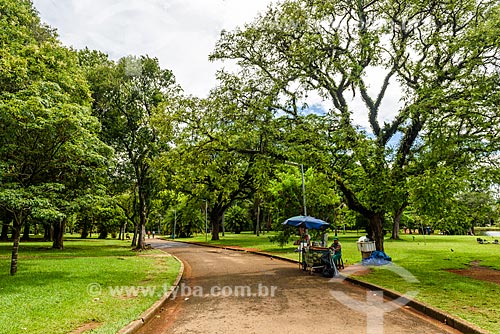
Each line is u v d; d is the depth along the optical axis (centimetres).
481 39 1274
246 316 740
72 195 1368
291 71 1537
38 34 2262
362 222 4197
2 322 654
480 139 1242
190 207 4888
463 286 1009
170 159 1831
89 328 632
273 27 1591
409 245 2870
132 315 716
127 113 2834
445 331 643
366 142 1417
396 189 1330
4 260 1792
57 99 1301
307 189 2395
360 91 1680
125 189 3014
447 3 1408
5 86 1229
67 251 2572
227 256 2284
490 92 1215
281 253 2275
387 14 1580
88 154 1299
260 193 3256
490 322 652
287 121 1539
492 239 3897
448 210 1314
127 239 5547
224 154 1550
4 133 1144
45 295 906
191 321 716
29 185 1266
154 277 1259
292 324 677
